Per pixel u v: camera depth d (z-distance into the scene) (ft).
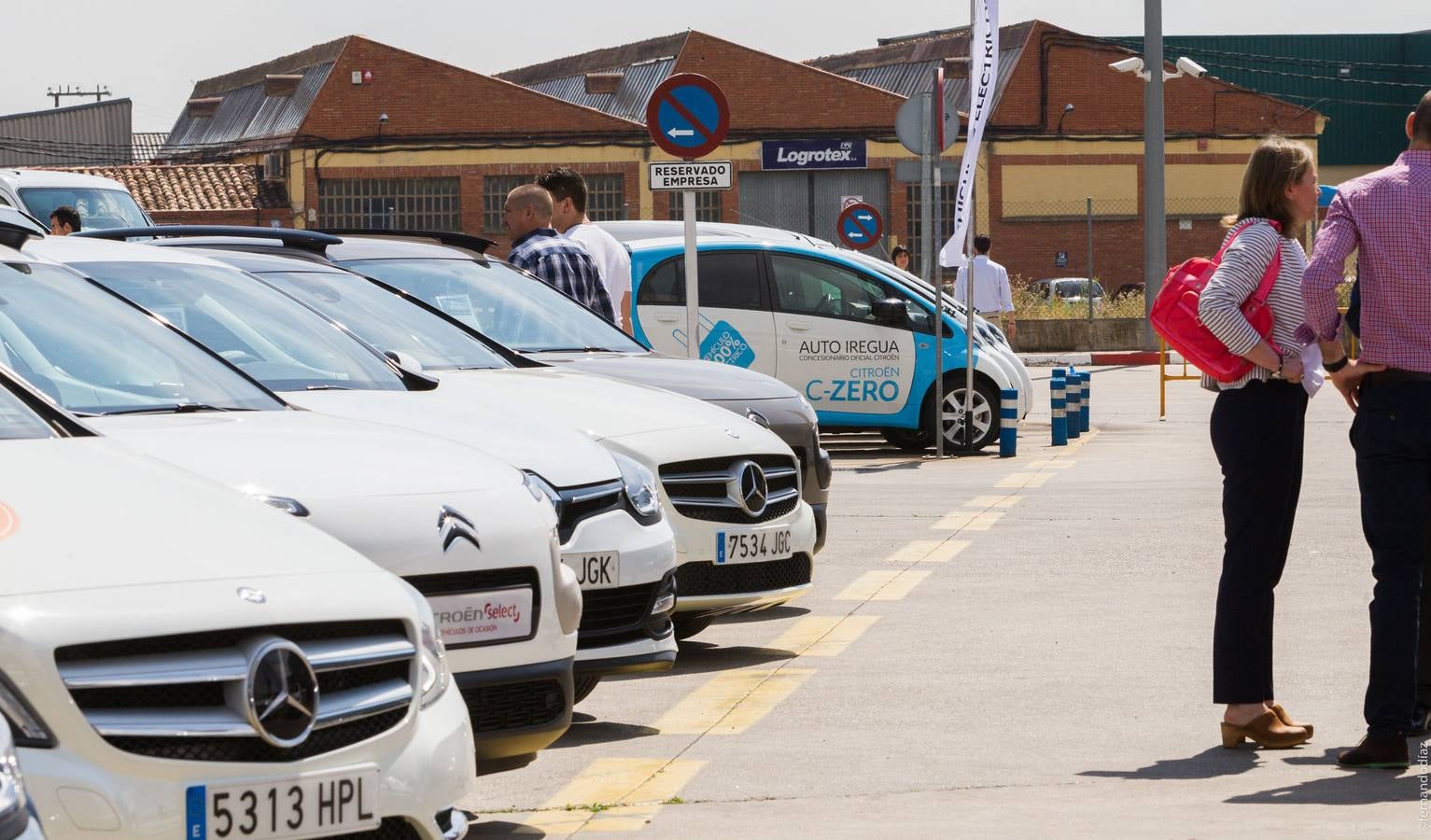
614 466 35.29
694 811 29.01
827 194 306.55
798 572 43.06
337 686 19.93
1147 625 44.75
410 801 20.27
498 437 34.14
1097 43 312.29
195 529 20.54
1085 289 279.28
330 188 290.56
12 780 14.82
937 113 96.37
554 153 296.10
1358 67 404.77
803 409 48.78
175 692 18.56
